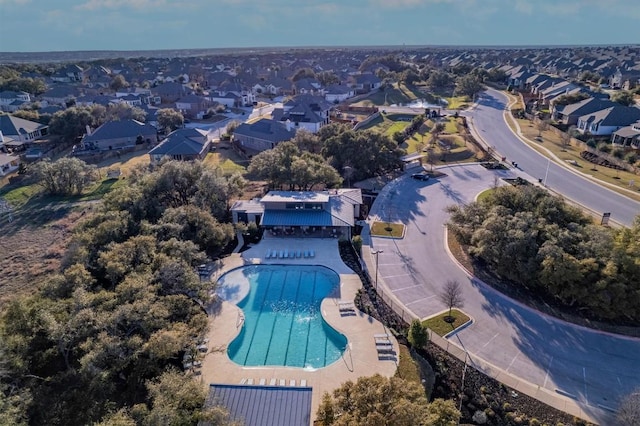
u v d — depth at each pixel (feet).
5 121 313.12
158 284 112.47
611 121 289.74
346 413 73.36
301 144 256.93
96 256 132.36
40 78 536.01
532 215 150.41
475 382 102.32
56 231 184.75
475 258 157.07
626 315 121.70
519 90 476.95
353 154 234.17
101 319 92.48
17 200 218.38
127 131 310.45
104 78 565.53
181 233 151.74
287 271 151.12
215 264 153.58
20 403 78.43
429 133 326.24
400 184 233.55
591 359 110.11
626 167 241.14
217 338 115.85
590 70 560.61
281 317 128.36
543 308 129.59
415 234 177.37
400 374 102.73
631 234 133.80
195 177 186.29
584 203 198.70
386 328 119.85
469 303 132.67
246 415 84.74
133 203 167.43
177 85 478.59
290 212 177.68
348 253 162.30
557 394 99.30
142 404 80.12
